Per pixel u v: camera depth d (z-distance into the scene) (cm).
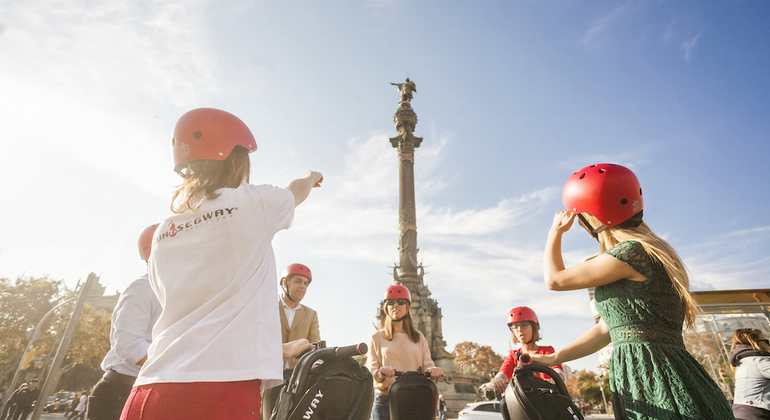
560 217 235
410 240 4044
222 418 130
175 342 137
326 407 180
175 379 129
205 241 153
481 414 1161
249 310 149
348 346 192
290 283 490
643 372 192
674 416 179
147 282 333
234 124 181
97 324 3812
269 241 166
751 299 764
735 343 455
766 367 409
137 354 300
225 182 175
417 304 3759
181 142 173
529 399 219
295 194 191
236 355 138
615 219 215
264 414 253
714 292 777
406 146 4503
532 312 489
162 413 126
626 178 217
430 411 298
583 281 212
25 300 3344
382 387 448
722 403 185
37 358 3228
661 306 198
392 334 484
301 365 189
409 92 4828
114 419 324
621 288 207
